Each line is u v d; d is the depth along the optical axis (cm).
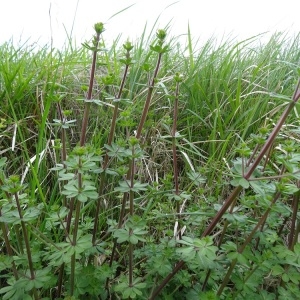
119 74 311
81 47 358
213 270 165
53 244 143
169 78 296
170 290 174
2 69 266
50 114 275
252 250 177
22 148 256
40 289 174
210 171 248
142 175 255
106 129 257
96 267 170
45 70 291
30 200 168
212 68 325
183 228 202
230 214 152
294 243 162
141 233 145
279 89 303
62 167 166
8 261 146
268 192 161
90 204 217
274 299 162
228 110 302
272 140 132
